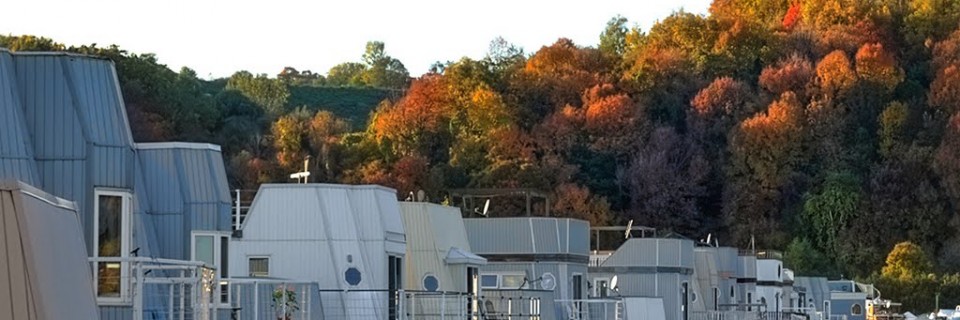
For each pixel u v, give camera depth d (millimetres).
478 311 50125
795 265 146750
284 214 48625
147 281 30547
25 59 33406
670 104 163875
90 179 33156
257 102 151125
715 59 172250
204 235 38812
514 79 158125
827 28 177500
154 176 38688
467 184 137500
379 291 45469
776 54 174000
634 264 74188
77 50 109125
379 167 130250
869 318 134000
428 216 53875
